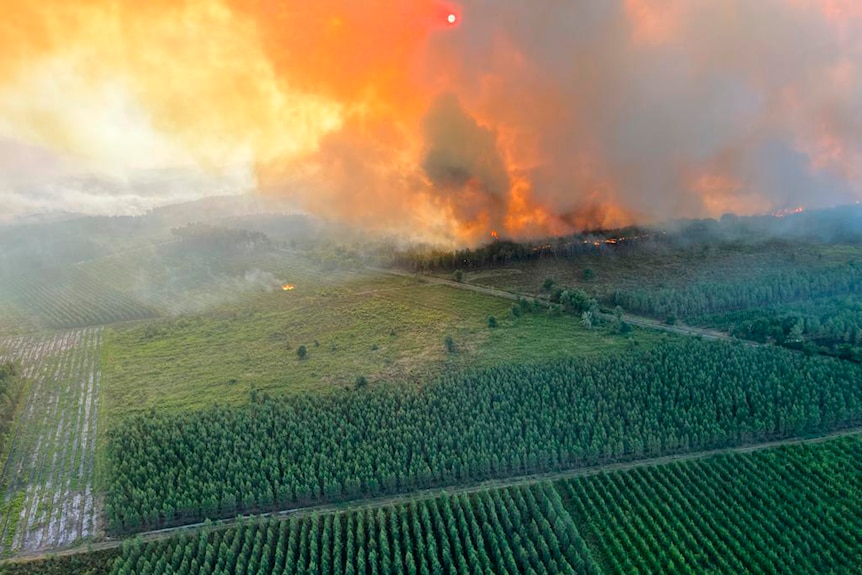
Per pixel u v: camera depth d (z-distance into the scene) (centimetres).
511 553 12256
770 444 15362
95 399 19075
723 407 16200
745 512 13062
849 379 16812
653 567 12025
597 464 15138
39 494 14988
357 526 13125
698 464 14612
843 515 12862
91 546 13338
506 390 17362
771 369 17500
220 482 14488
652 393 16888
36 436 17312
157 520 13900
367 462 14925
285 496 14275
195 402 18338
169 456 15612
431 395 17225
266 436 16012
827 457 14550
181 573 12244
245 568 12406
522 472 15000
